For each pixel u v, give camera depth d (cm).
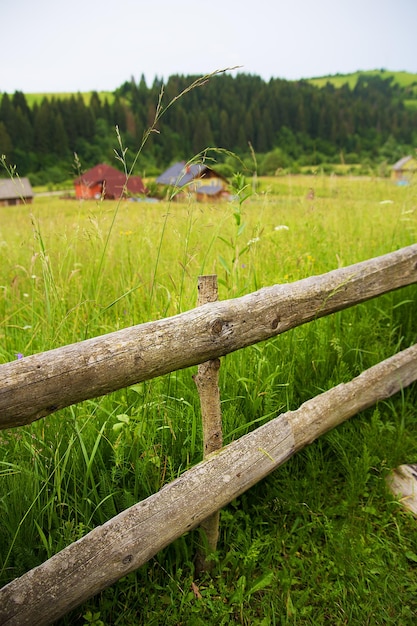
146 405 194
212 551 182
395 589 178
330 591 178
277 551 194
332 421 219
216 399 169
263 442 183
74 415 177
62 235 310
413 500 220
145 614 166
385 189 644
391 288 252
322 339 277
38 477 169
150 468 192
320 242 421
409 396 286
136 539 143
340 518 210
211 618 166
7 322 293
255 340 173
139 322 267
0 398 106
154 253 384
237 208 249
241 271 313
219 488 164
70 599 131
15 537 152
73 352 120
